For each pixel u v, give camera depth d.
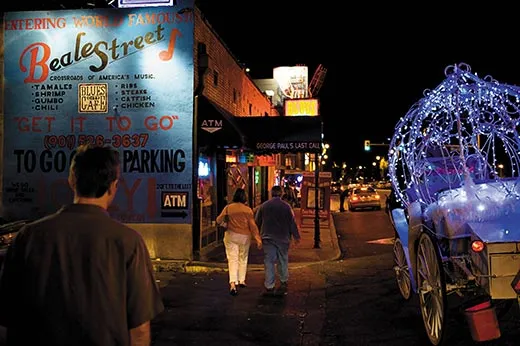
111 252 2.38
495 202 5.50
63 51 12.62
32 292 2.32
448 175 7.03
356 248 15.24
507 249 4.97
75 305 2.31
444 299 5.51
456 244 5.79
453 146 7.26
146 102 12.45
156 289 2.52
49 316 2.31
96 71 12.55
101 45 12.55
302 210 21.25
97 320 2.32
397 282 9.34
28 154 12.67
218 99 15.41
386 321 7.27
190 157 12.34
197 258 12.39
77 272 2.34
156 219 12.35
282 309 8.05
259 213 9.36
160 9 12.41
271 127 14.57
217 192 15.19
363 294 8.92
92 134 12.55
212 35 14.54
